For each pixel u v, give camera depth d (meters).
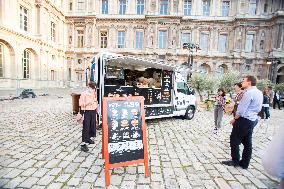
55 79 36.47
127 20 40.03
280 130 1.34
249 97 4.67
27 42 26.77
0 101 17.05
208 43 40.34
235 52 39.44
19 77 25.19
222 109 8.38
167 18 38.72
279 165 1.27
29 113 11.55
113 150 4.16
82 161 5.12
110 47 40.72
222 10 40.03
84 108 5.88
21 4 25.69
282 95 23.11
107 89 8.43
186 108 11.35
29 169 4.59
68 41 40.44
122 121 4.32
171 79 10.66
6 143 6.23
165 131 8.59
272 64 37.31
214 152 6.15
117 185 4.06
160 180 4.32
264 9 38.59
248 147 4.91
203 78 19.53
